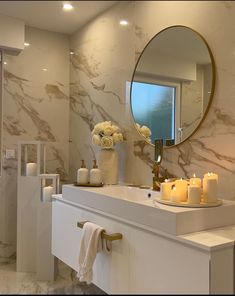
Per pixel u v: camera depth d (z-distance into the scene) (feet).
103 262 5.39
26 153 8.82
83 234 5.54
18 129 9.13
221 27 5.30
